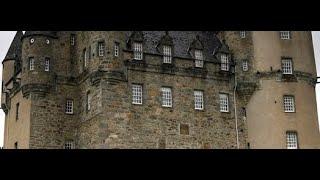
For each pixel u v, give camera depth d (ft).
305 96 145.69
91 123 129.70
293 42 148.36
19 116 144.77
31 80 135.74
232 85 145.79
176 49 142.20
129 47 134.00
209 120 139.13
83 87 136.87
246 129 145.18
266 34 147.95
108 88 127.65
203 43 150.20
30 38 139.33
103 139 123.85
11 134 151.43
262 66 146.20
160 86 134.51
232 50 150.30
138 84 131.75
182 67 138.72
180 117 134.92
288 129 141.90
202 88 140.67
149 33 140.97
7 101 158.81
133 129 127.95
